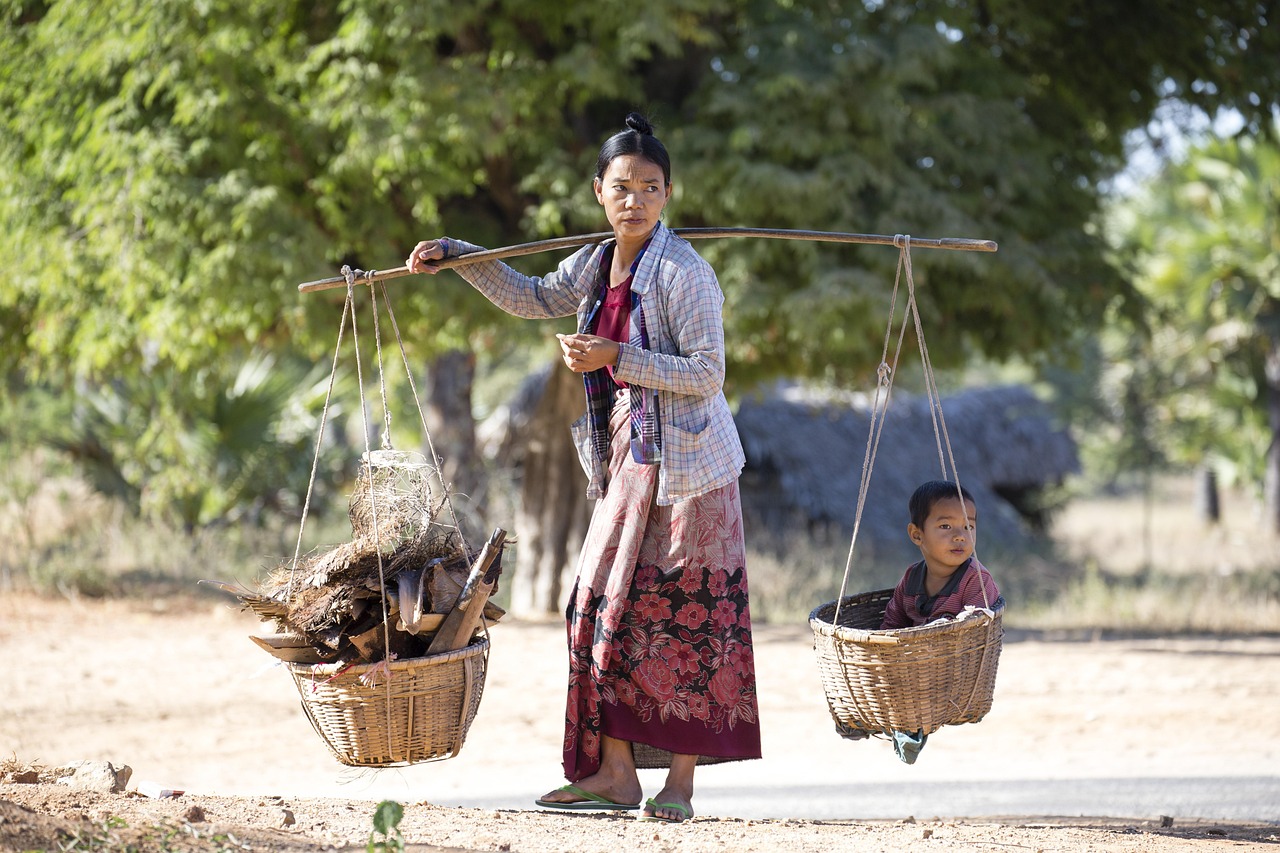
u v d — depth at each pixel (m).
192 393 34.81
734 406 32.47
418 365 34.78
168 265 22.34
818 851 7.65
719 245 23.86
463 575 8.44
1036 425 53.44
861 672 8.45
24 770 9.29
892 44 23.56
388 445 8.77
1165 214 56.34
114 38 22.48
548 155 23.73
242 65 22.95
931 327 25.11
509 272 9.29
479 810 9.23
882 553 41.03
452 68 22.95
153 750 16.67
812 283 22.89
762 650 24.53
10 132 24.09
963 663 8.41
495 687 21.12
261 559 31.97
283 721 18.44
